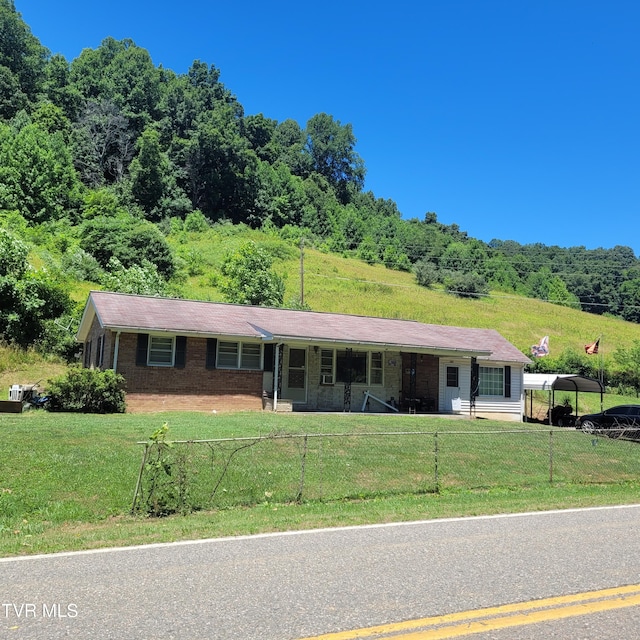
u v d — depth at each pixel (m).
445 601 5.09
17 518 8.16
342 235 96.06
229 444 12.86
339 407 23.38
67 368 26.39
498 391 26.83
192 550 6.69
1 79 87.00
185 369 20.48
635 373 45.06
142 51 106.50
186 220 82.38
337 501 9.83
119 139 92.38
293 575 5.77
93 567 6.00
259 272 42.38
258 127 118.69
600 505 9.89
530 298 82.19
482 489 11.31
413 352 23.72
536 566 6.18
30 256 43.22
